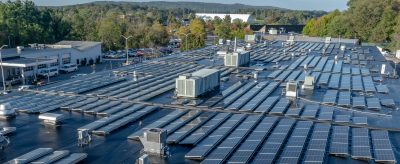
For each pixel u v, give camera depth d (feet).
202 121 106.83
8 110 107.04
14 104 120.37
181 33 514.27
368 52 283.79
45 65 305.12
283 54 262.47
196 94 132.16
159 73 183.42
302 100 134.10
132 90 143.54
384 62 234.58
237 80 169.68
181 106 122.62
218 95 138.10
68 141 90.02
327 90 151.33
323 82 163.63
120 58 404.57
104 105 120.78
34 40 411.54
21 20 426.92
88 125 98.73
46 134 94.73
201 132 96.12
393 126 107.65
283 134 95.61
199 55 251.60
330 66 212.02
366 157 81.61
